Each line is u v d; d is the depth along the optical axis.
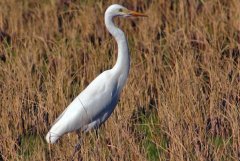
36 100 13.61
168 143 11.62
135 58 15.12
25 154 11.92
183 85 12.92
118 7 11.80
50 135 11.22
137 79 13.85
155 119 12.83
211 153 10.80
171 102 12.51
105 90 11.59
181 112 12.18
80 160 10.91
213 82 12.97
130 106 12.88
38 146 11.33
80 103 11.45
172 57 15.03
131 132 11.95
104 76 11.66
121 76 11.77
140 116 12.77
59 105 12.92
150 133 12.20
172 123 11.55
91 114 11.50
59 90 13.11
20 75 13.87
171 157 10.58
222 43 15.35
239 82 12.85
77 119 11.37
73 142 11.45
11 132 12.43
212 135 11.63
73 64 15.36
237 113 11.79
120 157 10.70
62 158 10.93
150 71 13.96
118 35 11.73
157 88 13.20
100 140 11.51
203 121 12.15
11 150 11.41
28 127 12.83
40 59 15.61
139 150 11.16
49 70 14.73
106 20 11.81
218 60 14.11
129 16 11.87
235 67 13.90
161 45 15.69
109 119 12.17
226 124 11.96
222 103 12.74
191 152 10.77
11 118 12.83
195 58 14.67
